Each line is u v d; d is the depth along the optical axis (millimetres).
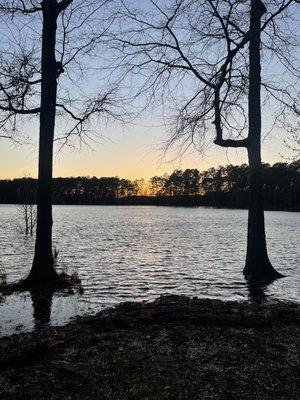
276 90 17531
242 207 160625
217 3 16234
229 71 16594
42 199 14461
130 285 16141
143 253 27250
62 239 37406
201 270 20094
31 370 6164
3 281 14844
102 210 144625
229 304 10156
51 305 11719
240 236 42781
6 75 14719
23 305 11656
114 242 35062
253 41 16859
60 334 7742
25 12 14398
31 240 33844
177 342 7328
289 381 5941
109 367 6258
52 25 14492
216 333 7844
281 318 9000
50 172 14570
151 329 8016
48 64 14484
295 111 17375
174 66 16984
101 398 5410
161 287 15891
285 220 84062
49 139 14539
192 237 41188
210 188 165875
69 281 14812
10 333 9055
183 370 6199
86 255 25750
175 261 23484
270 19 15789
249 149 17219
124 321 8383
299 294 14359
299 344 7441
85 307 11711
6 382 5836
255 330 8148
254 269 17250
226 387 5734
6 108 14422
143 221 74250
